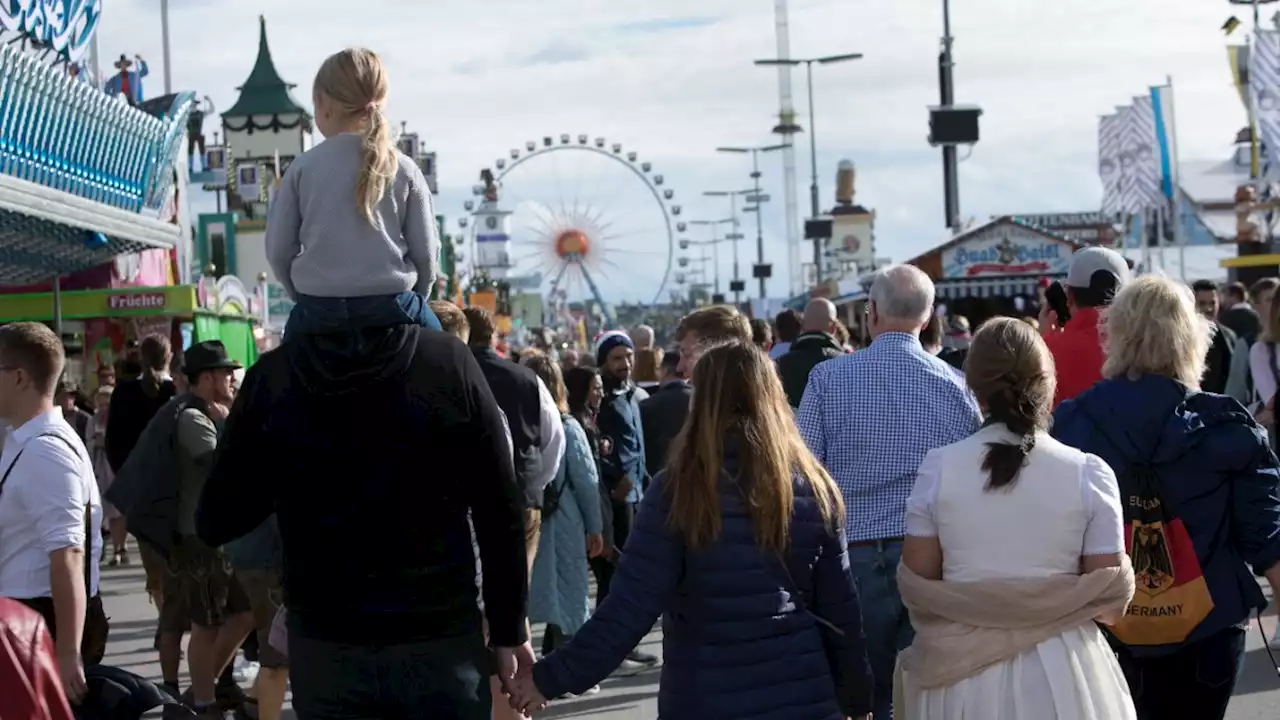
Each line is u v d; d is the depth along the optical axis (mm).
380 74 4195
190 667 8078
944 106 40188
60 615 5371
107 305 19359
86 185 15234
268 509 4270
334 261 4047
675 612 4441
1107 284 6789
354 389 4000
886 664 5883
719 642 4352
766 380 4449
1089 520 4387
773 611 4371
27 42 13766
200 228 35438
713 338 8094
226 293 21203
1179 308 5074
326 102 4176
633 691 9414
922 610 4453
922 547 4500
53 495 5406
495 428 4148
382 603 4016
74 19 14406
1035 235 27391
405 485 4035
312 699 4074
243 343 21906
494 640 4289
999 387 4453
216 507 4215
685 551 4391
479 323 7195
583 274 63594
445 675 4059
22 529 5430
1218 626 4941
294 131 51500
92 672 5465
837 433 5930
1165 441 4941
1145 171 31703
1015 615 4309
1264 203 31156
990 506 4375
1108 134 32000
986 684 4340
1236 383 11336
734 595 4348
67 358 20031
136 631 12180
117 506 7973
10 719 4508
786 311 11984
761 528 4348
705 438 4375
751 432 4387
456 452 4098
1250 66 26797
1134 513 4961
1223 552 4977
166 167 17297
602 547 9258
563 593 9031
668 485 4410
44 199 13836
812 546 4441
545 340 19984
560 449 7188
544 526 9055
